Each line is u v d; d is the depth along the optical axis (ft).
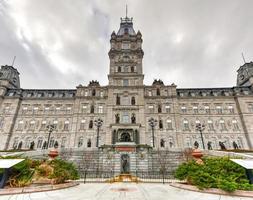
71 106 167.84
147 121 152.05
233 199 30.25
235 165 40.75
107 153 95.55
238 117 154.71
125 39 184.55
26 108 166.50
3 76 179.93
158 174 80.64
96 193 37.93
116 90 153.28
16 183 39.81
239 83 186.09
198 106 161.79
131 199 31.83
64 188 43.42
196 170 42.27
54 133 155.33
